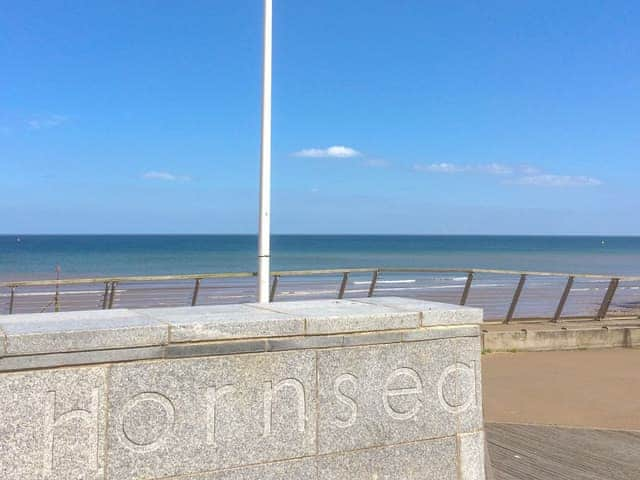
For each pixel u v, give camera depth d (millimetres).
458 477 4254
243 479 3635
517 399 7977
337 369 3945
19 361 3172
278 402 3762
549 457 5762
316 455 3846
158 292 26062
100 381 3336
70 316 3828
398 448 4078
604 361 10422
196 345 3566
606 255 104562
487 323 12523
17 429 3156
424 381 4195
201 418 3553
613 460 5684
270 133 8297
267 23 8352
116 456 3348
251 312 4094
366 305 4547
